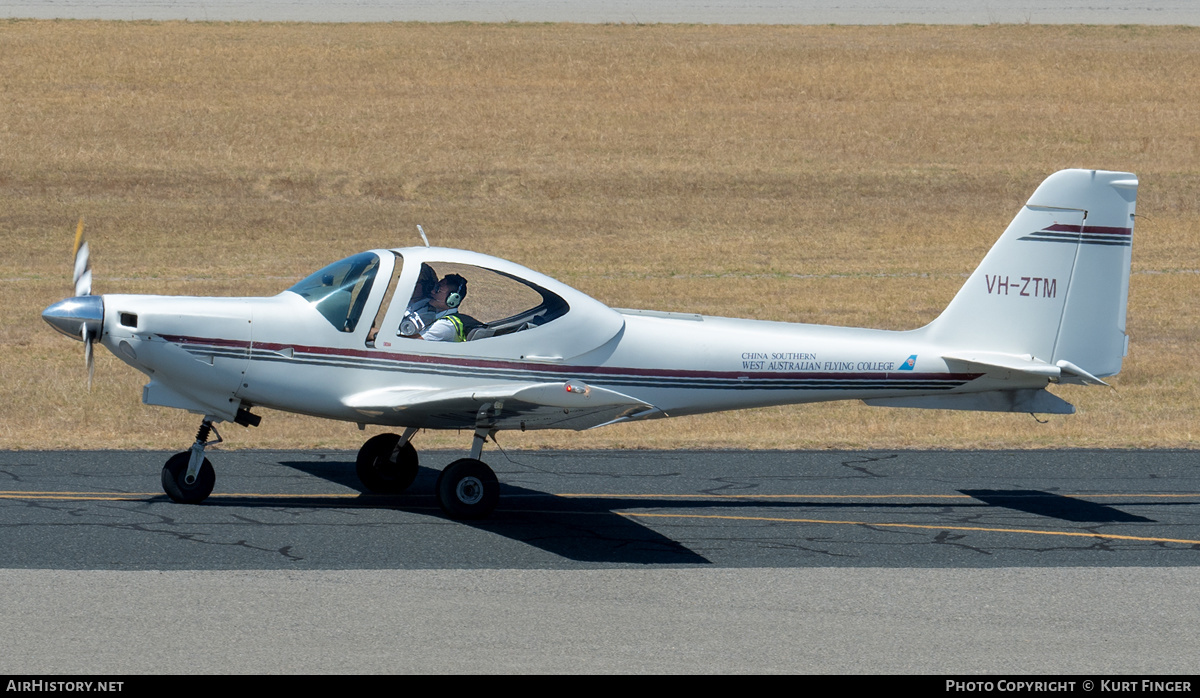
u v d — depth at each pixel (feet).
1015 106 475.72
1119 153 419.54
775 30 602.44
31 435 134.21
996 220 354.74
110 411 152.25
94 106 430.61
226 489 109.50
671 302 255.09
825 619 78.59
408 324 103.45
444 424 103.81
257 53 516.32
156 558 87.10
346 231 324.80
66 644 70.85
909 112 467.11
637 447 134.51
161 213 332.39
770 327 111.45
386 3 647.56
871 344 111.55
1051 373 108.78
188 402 102.89
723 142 425.28
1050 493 116.57
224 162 379.55
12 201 333.83
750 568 89.35
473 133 424.46
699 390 108.78
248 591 80.84
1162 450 138.21
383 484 110.63
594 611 79.10
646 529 100.27
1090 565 91.81
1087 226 112.98
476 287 105.60
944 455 133.90
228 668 68.08
